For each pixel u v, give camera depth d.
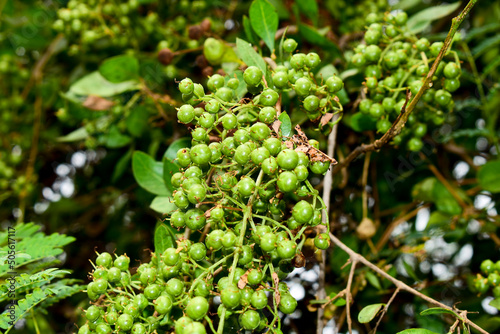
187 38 0.39
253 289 0.27
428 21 0.36
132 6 0.39
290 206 0.33
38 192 0.47
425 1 0.43
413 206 0.40
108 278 0.28
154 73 0.39
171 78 0.39
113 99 0.40
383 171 0.41
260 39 0.35
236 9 0.42
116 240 0.45
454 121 0.42
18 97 0.46
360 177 0.40
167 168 0.32
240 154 0.27
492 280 0.33
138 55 0.40
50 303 0.32
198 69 0.40
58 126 0.46
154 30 0.40
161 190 0.33
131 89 0.37
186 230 0.31
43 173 0.47
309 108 0.30
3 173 0.44
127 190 0.44
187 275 0.29
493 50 0.42
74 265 0.45
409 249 0.37
